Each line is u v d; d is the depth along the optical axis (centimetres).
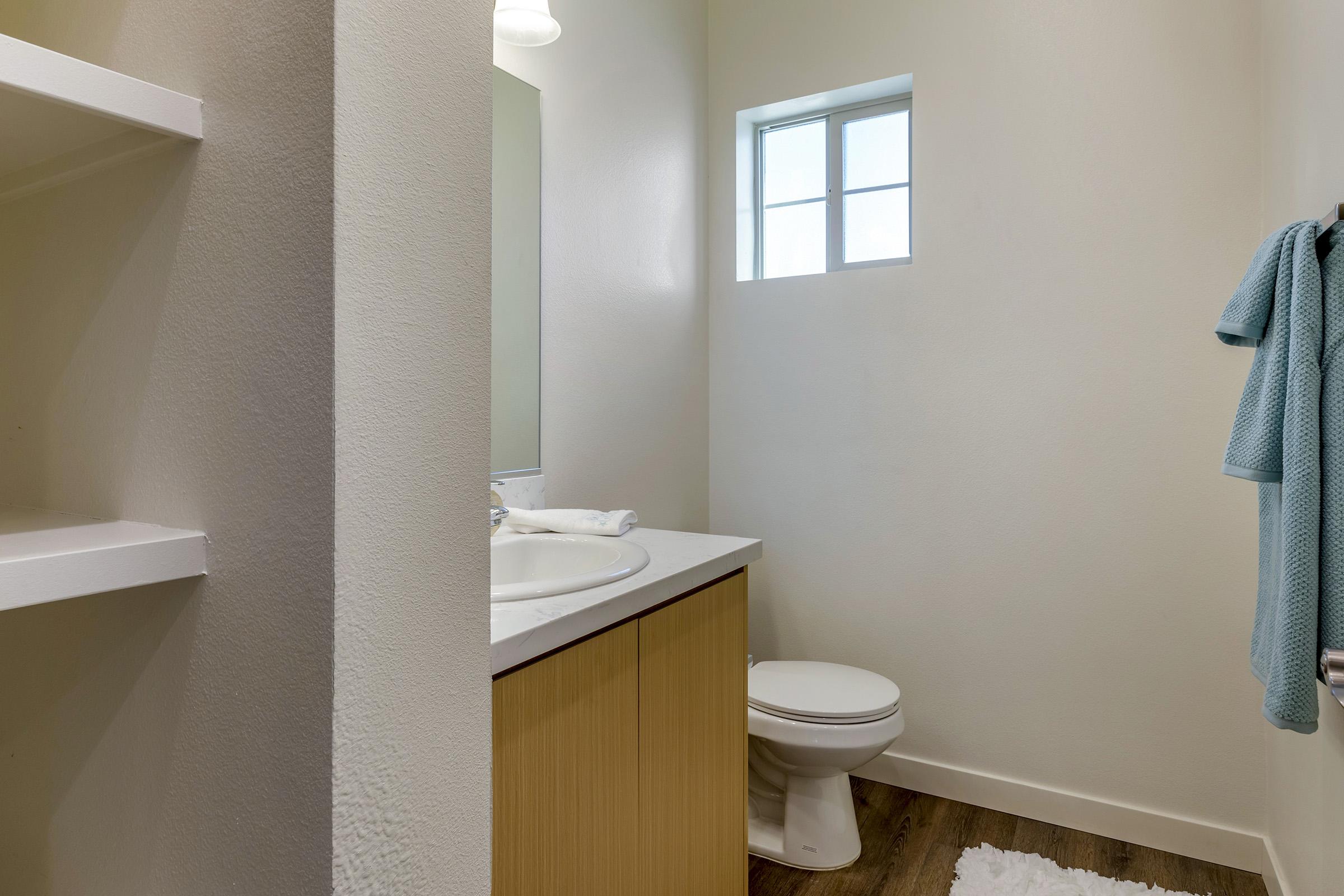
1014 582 209
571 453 185
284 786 50
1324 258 118
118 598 60
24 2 68
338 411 47
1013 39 206
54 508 65
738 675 143
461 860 59
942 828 202
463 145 58
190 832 55
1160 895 171
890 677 226
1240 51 182
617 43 202
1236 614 184
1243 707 184
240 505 51
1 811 71
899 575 224
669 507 228
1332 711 126
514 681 87
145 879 58
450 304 57
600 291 195
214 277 52
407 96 53
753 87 242
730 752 140
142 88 48
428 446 55
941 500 218
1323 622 110
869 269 228
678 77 232
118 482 59
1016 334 207
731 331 248
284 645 49
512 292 165
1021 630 208
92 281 61
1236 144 182
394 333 52
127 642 59
